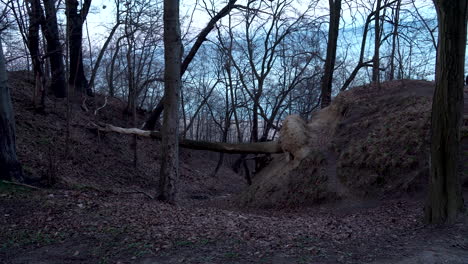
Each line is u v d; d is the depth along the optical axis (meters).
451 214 7.77
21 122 17.45
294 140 14.35
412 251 6.53
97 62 24.80
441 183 7.86
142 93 36.09
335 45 21.83
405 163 11.57
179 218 8.93
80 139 19.41
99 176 17.39
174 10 11.03
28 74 22.44
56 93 22.50
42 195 9.88
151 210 9.56
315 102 30.36
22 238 7.31
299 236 7.56
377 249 6.70
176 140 11.57
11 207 8.98
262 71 24.09
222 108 37.16
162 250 6.62
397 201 10.91
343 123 14.55
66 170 15.61
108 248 6.80
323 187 12.70
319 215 11.23
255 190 14.59
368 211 10.76
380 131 13.07
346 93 16.06
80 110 22.64
